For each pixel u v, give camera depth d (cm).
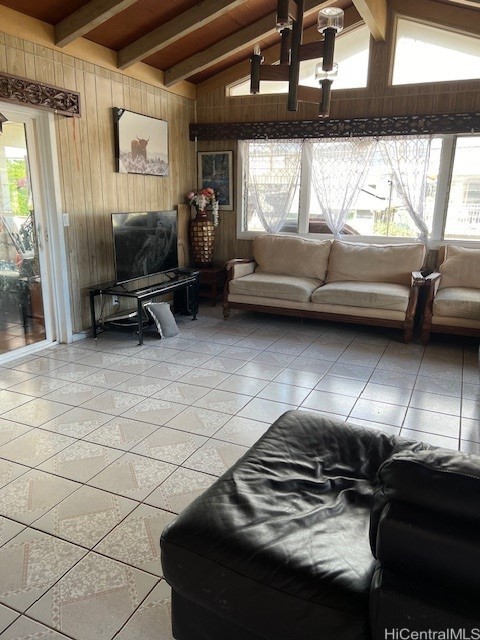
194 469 234
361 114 507
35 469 232
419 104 483
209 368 371
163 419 285
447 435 270
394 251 486
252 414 293
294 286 467
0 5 329
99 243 449
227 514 134
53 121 382
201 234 566
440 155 490
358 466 167
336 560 118
